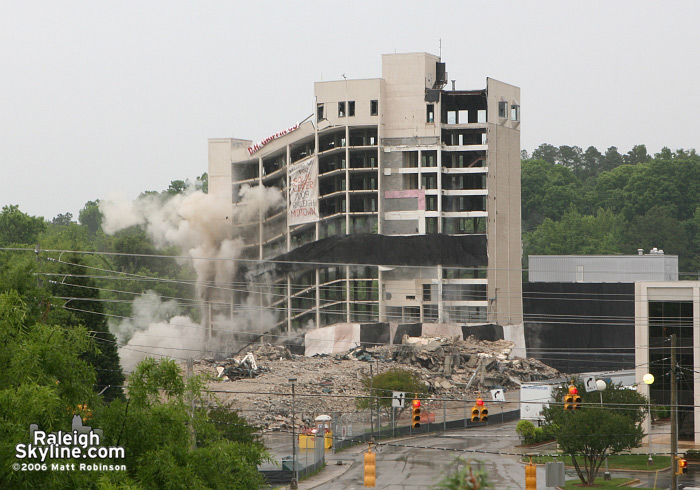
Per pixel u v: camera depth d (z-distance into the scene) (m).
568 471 96.25
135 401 47.81
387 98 192.12
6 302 47.44
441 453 111.06
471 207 197.75
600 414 88.00
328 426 114.25
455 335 180.75
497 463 102.06
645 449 105.62
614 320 189.75
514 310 192.50
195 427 52.62
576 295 191.88
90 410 47.53
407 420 130.62
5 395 41.56
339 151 192.62
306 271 197.25
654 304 109.88
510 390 162.88
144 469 45.25
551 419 99.06
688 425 108.81
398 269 188.50
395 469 99.06
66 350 47.31
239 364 157.88
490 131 190.88
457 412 142.62
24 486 40.25
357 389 145.50
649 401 100.31
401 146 190.38
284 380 150.38
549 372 178.38
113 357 111.62
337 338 186.75
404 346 173.88
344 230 194.38
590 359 189.25
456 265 187.25
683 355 108.69
